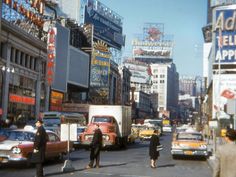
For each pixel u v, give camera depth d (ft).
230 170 22.25
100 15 396.57
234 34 191.21
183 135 89.97
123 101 481.87
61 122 128.26
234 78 176.04
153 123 240.53
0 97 173.78
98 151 63.93
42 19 226.58
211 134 146.51
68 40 263.70
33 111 213.25
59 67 249.55
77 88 303.48
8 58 178.40
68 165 58.49
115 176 54.80
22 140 61.82
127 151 104.73
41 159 48.83
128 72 511.40
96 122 106.42
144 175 57.00
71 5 371.15
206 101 354.54
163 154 100.94
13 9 191.42
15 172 55.16
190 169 67.72
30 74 207.92
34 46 209.97
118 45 443.73
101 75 327.26
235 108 68.74
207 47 435.94
